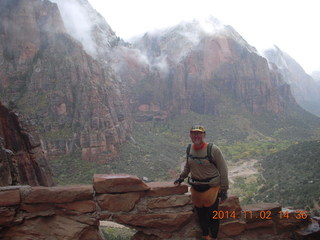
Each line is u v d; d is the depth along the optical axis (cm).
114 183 506
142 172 6981
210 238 515
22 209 460
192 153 500
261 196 4434
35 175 2484
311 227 610
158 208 524
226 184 485
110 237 1853
